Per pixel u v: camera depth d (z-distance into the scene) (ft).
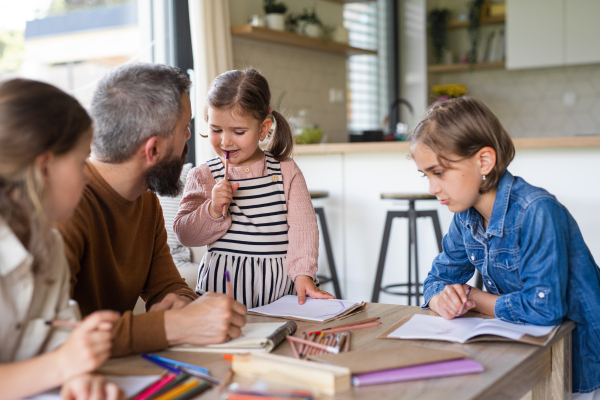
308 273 4.72
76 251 3.38
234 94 4.52
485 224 3.94
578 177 8.86
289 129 5.18
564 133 18.06
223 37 11.05
